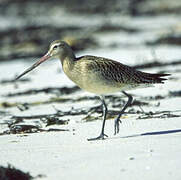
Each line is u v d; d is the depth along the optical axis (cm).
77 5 5297
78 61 1276
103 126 1198
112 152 1029
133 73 1265
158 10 4934
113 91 1270
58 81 2072
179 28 3616
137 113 1430
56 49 1305
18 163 1001
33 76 2233
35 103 1719
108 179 861
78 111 1526
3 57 2942
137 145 1072
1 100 1783
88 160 982
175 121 1291
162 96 1658
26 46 3322
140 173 877
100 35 3694
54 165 970
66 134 1240
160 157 962
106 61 1260
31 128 1330
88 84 1262
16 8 5216
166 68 2195
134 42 3219
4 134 1294
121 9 4972
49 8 5259
